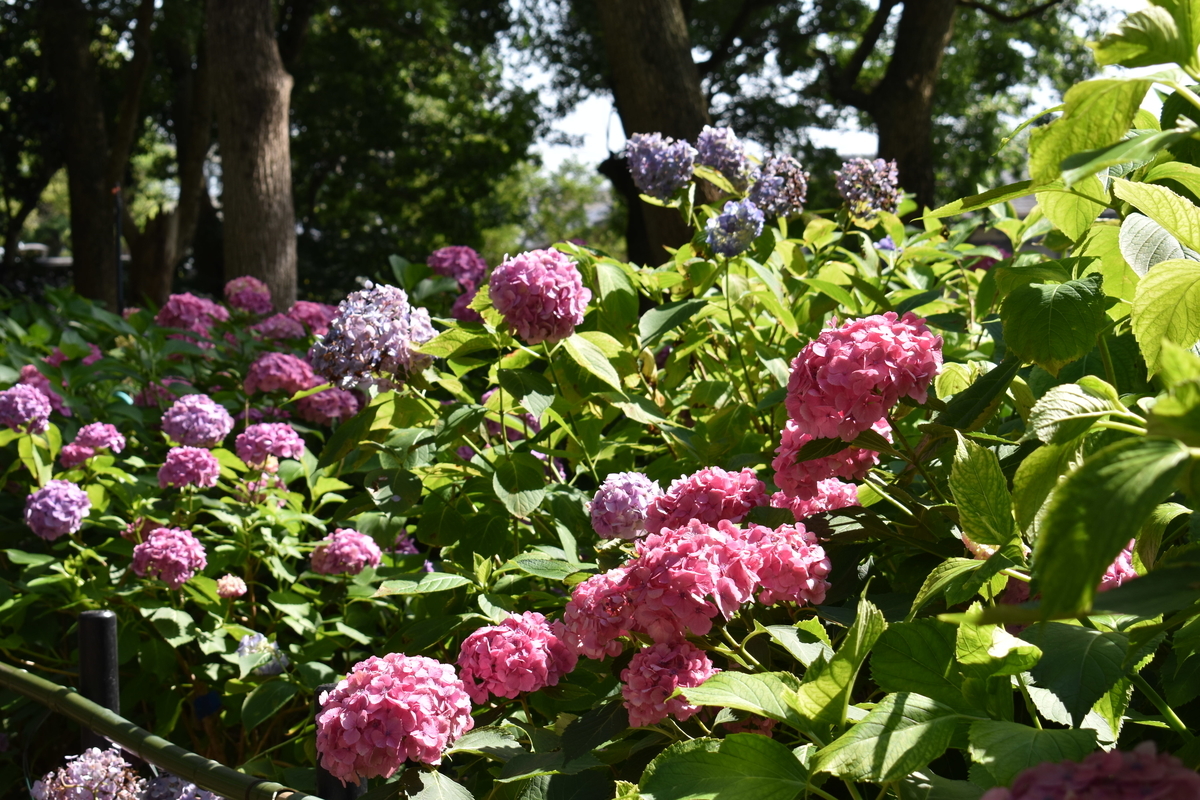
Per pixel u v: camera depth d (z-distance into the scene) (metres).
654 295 3.31
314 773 2.26
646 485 1.96
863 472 1.71
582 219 50.22
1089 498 0.75
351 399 4.22
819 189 18.22
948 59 21.47
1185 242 1.25
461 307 4.43
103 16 18.05
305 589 3.02
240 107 8.38
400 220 26.86
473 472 2.55
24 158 25.41
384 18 21.89
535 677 1.66
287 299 8.57
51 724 3.34
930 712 1.09
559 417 2.55
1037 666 1.10
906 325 1.53
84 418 4.30
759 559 1.48
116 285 17.77
